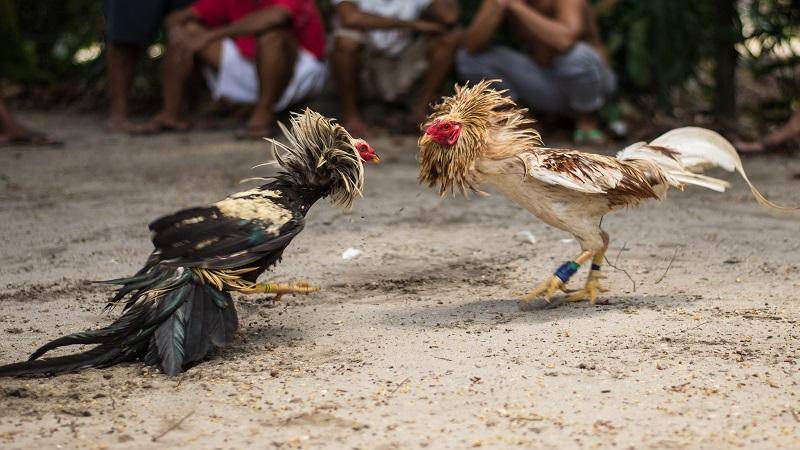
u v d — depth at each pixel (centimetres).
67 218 1283
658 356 748
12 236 1191
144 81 2311
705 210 1302
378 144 1820
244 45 1895
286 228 769
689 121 1973
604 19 2016
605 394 679
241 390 702
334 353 778
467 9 2047
